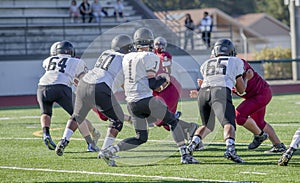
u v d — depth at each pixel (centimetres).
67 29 5728
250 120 1830
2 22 5694
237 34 10856
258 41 9344
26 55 5219
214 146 2003
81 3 5903
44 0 5969
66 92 1902
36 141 2214
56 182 1445
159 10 6975
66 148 2022
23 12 5847
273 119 2797
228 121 1675
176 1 11781
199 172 1538
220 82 1681
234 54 1745
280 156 1777
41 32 5625
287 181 1402
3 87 5134
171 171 1566
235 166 1619
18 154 1900
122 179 1464
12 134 2444
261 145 2011
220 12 10725
